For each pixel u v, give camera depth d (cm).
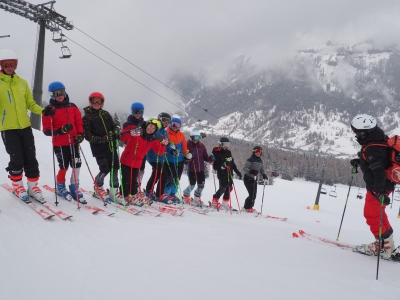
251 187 794
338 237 512
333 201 2852
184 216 525
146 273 239
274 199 2353
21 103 404
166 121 617
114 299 194
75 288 204
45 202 419
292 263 306
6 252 244
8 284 198
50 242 283
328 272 287
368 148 347
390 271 311
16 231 297
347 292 237
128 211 476
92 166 1018
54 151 477
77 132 480
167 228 402
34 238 287
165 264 264
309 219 1524
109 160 522
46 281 209
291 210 1850
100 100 502
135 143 536
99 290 204
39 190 425
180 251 306
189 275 245
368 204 372
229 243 362
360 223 1561
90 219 390
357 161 431
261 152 802
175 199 685
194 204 723
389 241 368
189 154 672
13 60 392
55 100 462
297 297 220
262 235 435
